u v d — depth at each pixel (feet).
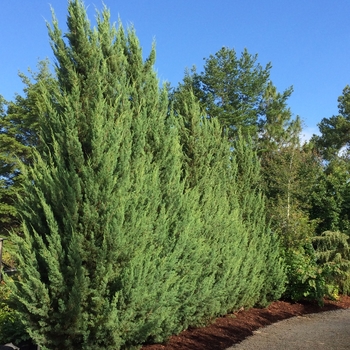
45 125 22.21
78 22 23.00
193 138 31.04
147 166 24.13
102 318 19.16
